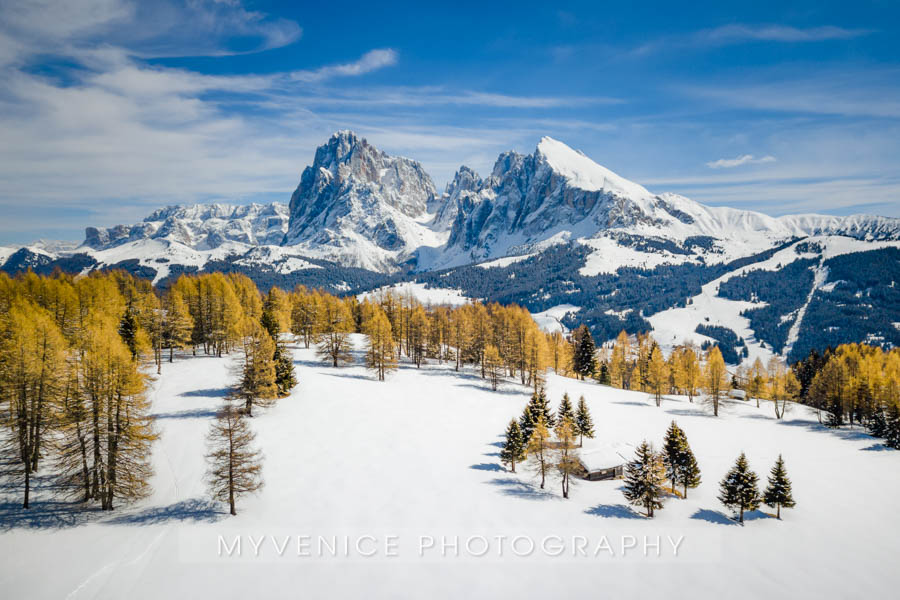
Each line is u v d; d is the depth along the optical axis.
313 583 28.23
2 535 29.64
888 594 31.67
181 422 50.22
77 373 34.88
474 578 29.69
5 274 71.50
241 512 35.81
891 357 104.06
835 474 55.75
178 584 27.11
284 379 62.94
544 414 58.88
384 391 71.50
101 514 33.62
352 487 41.09
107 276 96.94
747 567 33.78
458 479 44.84
